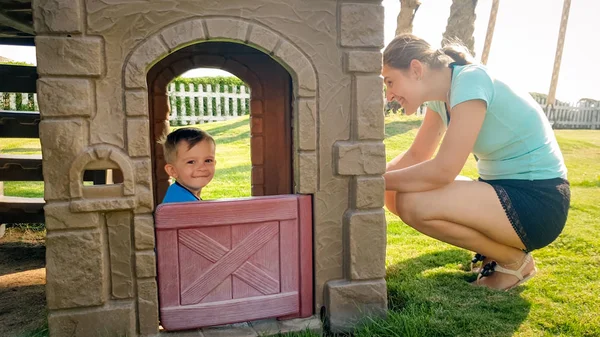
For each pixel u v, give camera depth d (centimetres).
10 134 341
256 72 340
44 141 179
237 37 192
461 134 223
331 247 216
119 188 188
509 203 233
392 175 238
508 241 241
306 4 198
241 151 784
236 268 205
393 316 214
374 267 218
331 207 213
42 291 276
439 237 247
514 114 235
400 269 284
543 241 242
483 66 239
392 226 394
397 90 245
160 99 341
